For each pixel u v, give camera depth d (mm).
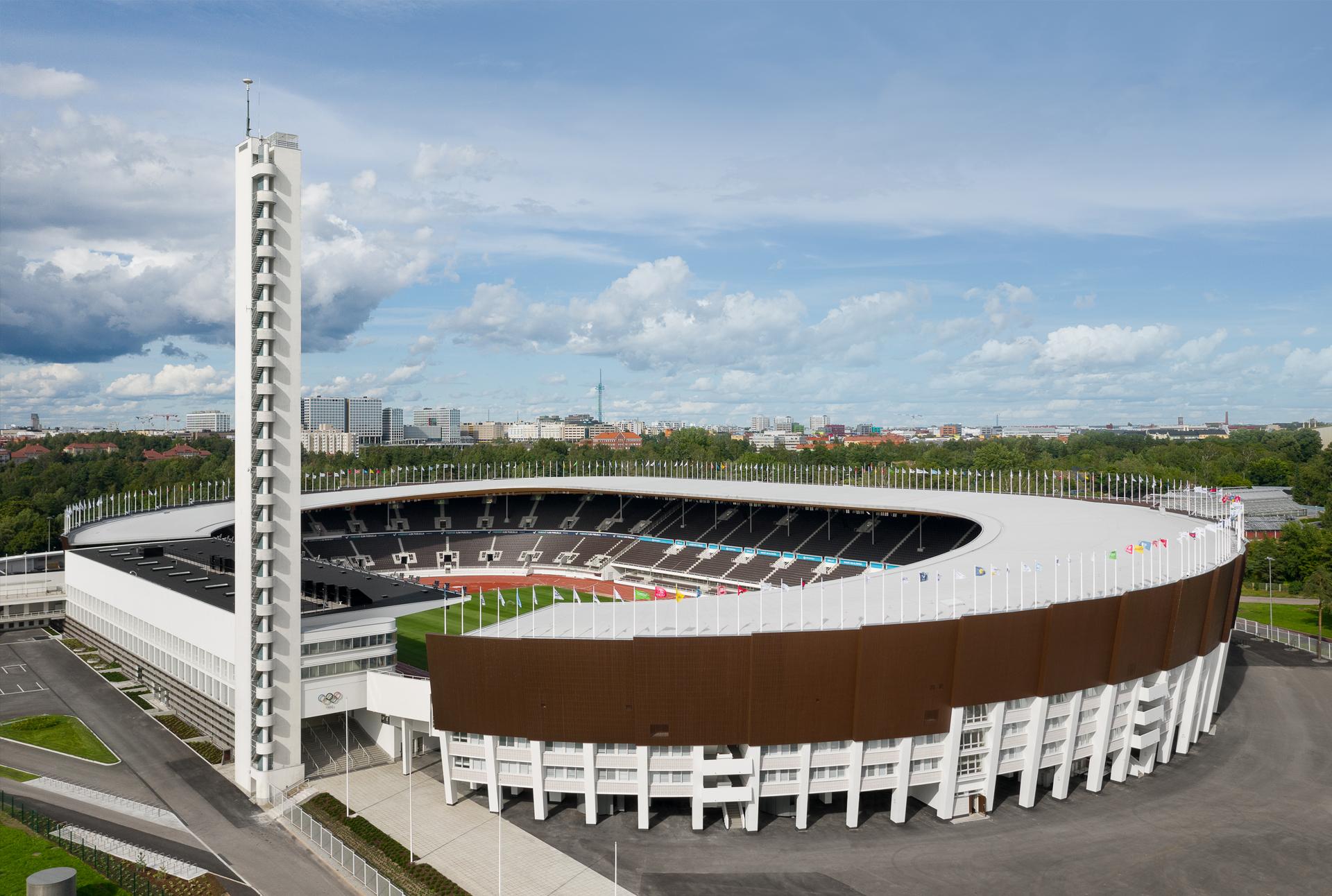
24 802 70750
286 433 73938
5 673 104375
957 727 69375
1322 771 80812
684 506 181625
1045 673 70812
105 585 109188
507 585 156125
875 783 69250
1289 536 165875
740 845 66000
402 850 64312
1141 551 94438
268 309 72750
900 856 64438
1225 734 90750
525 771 69938
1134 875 61875
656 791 68188
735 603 79750
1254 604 153375
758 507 173250
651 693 66250
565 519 188625
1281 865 63344
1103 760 75500
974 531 143875
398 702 76875
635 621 73375
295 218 74000
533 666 66938
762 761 67750
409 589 104500
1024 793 72812
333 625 83438
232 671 80188
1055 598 77562
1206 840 67188
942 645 67938
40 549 174750
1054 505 139875
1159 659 78500
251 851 64062
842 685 66875
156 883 59094
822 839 67062
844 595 81938
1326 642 127438
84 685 99812
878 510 141625
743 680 66188
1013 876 61594
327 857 63219
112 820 68188
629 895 58750
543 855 64125
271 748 73000
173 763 79500
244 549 73500
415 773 78062
